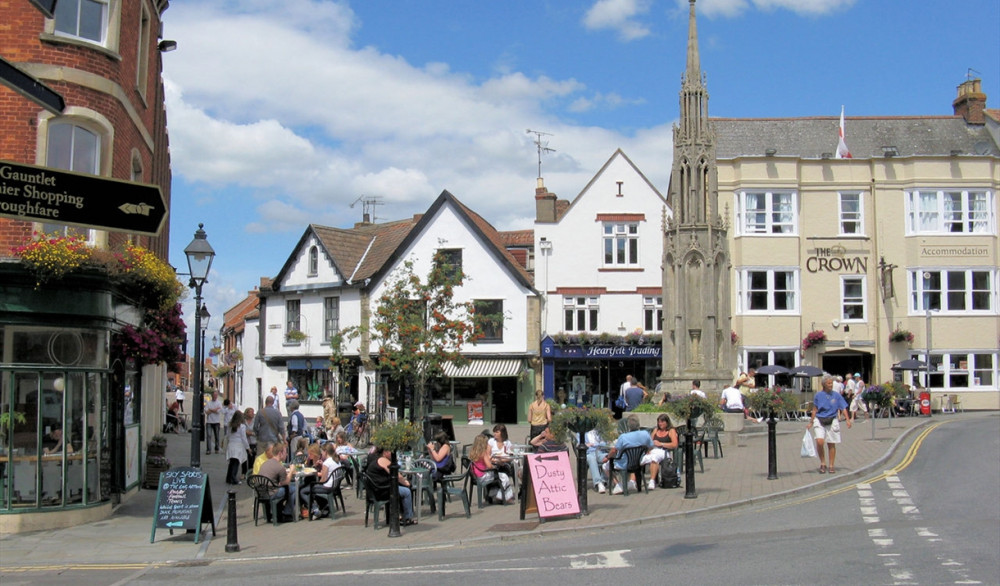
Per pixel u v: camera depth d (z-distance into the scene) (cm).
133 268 1530
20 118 1460
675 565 995
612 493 1562
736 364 3716
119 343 1620
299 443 1759
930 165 3769
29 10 1482
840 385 3100
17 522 1414
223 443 2975
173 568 1165
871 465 1750
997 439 2202
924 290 3722
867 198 3809
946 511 1295
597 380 3881
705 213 2658
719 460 1980
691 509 1362
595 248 3944
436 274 2398
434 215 3956
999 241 3753
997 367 3712
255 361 5100
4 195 1072
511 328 3853
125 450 1745
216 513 1650
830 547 1060
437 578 987
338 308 4138
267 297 4525
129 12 1678
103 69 1557
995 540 1082
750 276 3769
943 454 1939
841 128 3872
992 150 3894
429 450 1553
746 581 905
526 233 4581
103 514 1548
